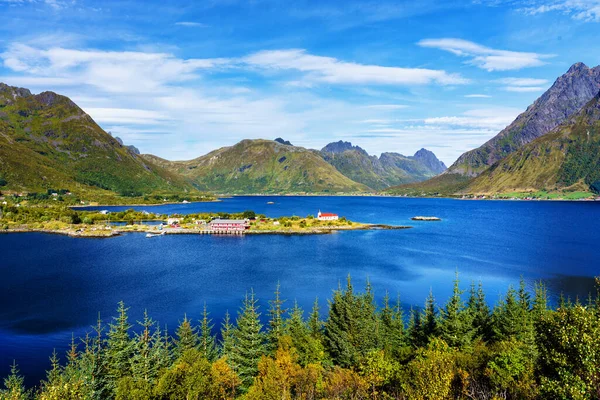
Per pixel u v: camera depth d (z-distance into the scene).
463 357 52.12
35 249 178.12
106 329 80.88
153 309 93.44
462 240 199.12
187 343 63.06
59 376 52.59
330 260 153.12
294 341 64.19
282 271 134.12
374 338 64.25
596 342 33.94
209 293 106.81
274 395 47.81
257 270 135.75
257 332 63.06
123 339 57.47
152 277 125.00
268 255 165.50
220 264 146.25
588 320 35.84
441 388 42.62
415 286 113.12
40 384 59.66
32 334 78.56
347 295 70.00
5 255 162.50
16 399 45.41
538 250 165.88
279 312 68.69
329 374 55.56
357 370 57.16
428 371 45.00
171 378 47.22
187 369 49.03
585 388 32.88
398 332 69.88
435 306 93.19
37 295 103.81
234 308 94.50
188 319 87.00
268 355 61.28
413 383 48.72
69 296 103.06
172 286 113.81
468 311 68.06
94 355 56.94
